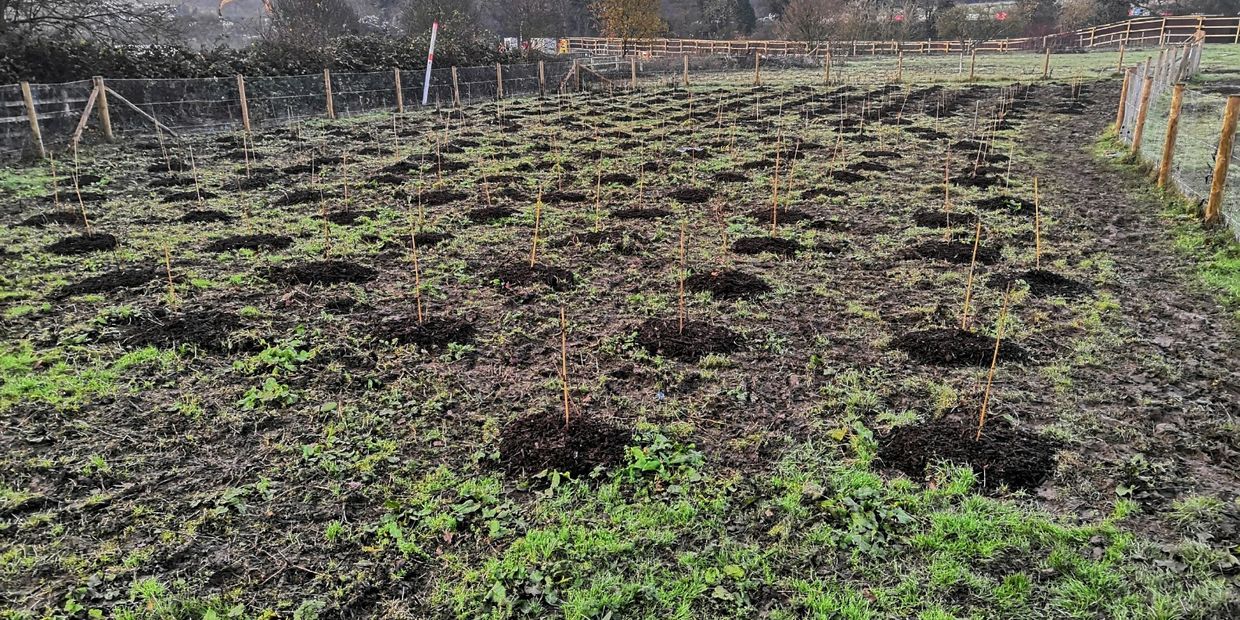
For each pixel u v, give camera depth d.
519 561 2.50
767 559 2.52
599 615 2.29
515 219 6.95
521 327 4.51
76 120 11.58
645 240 6.29
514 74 19.59
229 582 2.42
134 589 2.37
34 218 7.03
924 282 5.23
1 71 11.82
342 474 3.00
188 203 7.79
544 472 2.97
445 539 2.62
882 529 2.64
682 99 17.16
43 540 2.61
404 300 4.95
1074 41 34.91
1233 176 5.91
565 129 12.92
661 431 3.31
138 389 3.68
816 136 11.55
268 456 3.14
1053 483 2.88
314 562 2.51
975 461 3.00
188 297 4.97
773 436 3.27
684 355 4.07
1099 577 2.35
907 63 26.69
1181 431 3.22
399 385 3.76
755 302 4.89
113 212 7.39
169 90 12.88
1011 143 10.73
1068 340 4.20
